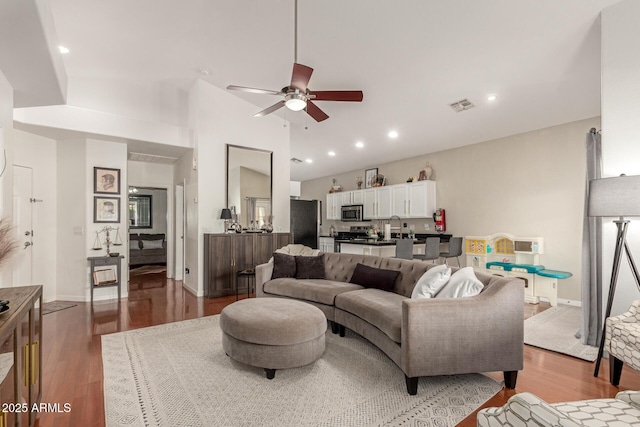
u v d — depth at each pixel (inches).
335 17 121.8
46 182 187.0
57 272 192.5
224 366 103.3
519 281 92.3
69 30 135.5
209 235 196.1
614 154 105.3
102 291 193.5
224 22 130.2
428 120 200.8
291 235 225.3
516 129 202.4
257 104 223.6
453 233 245.4
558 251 190.4
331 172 353.7
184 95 213.5
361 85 168.2
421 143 240.4
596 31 115.3
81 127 172.7
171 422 74.6
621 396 55.3
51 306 176.7
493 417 45.3
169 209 265.6
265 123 230.7
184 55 160.1
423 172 259.6
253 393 87.3
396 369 101.9
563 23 113.7
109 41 145.5
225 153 210.4
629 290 104.3
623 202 94.1
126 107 195.0
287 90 119.4
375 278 140.6
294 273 165.9
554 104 167.6
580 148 183.3
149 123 192.2
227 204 210.7
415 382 86.4
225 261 201.2
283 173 238.4
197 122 198.5
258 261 212.7
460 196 241.4
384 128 219.9
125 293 199.6
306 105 134.1
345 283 150.9
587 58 129.6
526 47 127.3
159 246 360.2
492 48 129.9
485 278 103.7
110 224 196.5
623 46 104.0
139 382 92.7
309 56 148.6
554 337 131.6
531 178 202.8
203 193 201.3
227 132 211.8
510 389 90.8
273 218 231.1
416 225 273.0
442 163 254.2
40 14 71.6
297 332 95.2
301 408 80.4
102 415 77.7
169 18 127.9
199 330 137.1
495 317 88.7
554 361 110.0
